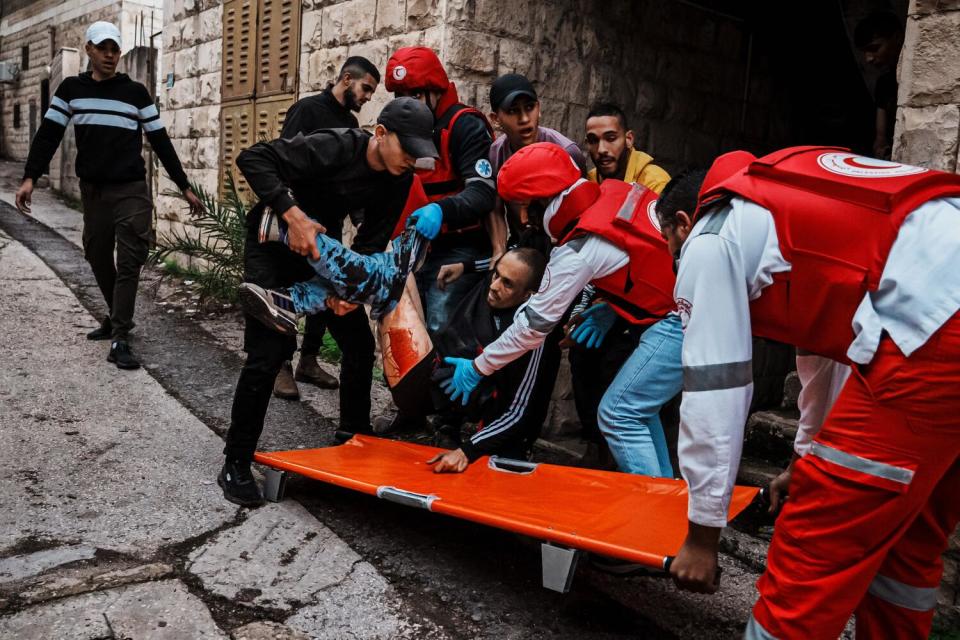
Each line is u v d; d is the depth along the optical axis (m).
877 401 1.49
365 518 2.84
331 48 5.12
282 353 2.88
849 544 1.53
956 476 1.67
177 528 2.65
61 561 2.38
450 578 2.47
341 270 2.79
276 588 2.33
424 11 4.27
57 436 3.37
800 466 1.60
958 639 2.31
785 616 1.59
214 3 6.80
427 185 3.40
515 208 3.37
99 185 4.37
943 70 2.39
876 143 4.57
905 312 1.45
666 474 2.88
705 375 1.60
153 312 5.71
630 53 4.93
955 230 1.45
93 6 14.32
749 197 1.61
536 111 3.32
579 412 3.23
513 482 2.61
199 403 3.94
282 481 2.89
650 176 3.29
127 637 2.04
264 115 6.02
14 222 8.74
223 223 5.98
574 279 2.42
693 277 1.63
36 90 16.84
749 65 5.65
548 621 2.27
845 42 5.79
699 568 1.70
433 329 3.53
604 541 1.97
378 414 4.04
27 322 5.03
